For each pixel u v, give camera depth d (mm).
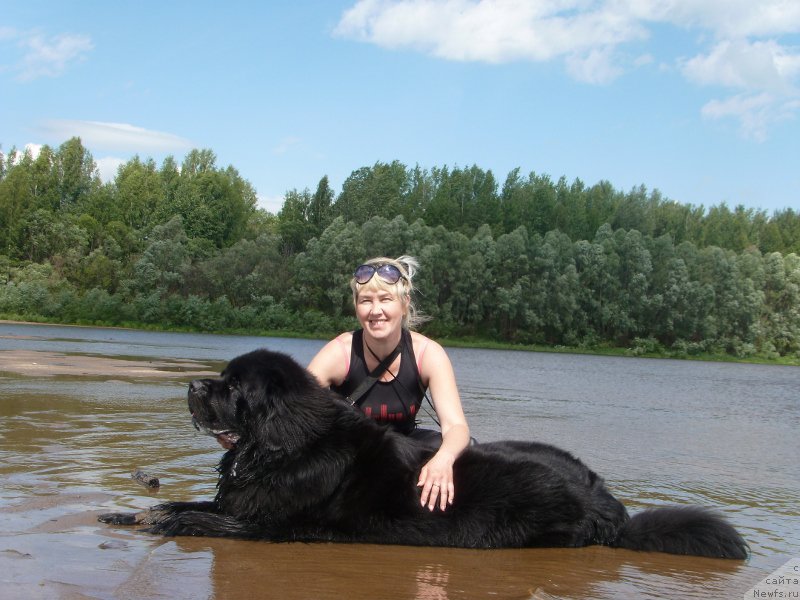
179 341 37188
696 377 33219
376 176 80438
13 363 15102
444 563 3586
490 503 4004
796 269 68938
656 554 4023
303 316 59406
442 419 4266
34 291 55781
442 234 63562
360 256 60000
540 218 82625
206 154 102250
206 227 83500
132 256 65062
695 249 68250
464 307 64125
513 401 13805
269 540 3918
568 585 3311
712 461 7703
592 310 64375
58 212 76000
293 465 3912
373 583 3180
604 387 21375
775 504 5508
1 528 3662
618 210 87188
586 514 4133
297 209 78062
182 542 3721
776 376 39719
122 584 2898
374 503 3959
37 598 2635
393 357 4465
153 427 7582
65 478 4961
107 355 20844
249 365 4000
